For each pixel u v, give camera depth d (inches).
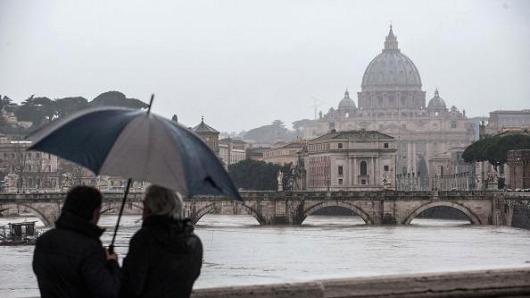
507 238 6811.0
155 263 625.0
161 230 631.2
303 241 6614.2
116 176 626.2
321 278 734.5
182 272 632.4
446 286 756.6
